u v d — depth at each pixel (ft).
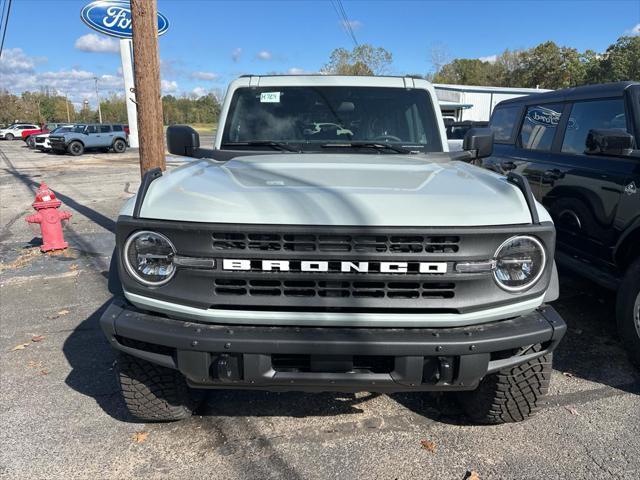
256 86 13.28
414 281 7.68
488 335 7.83
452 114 103.71
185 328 7.95
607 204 14.35
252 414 10.84
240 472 9.05
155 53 21.59
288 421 10.57
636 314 12.30
